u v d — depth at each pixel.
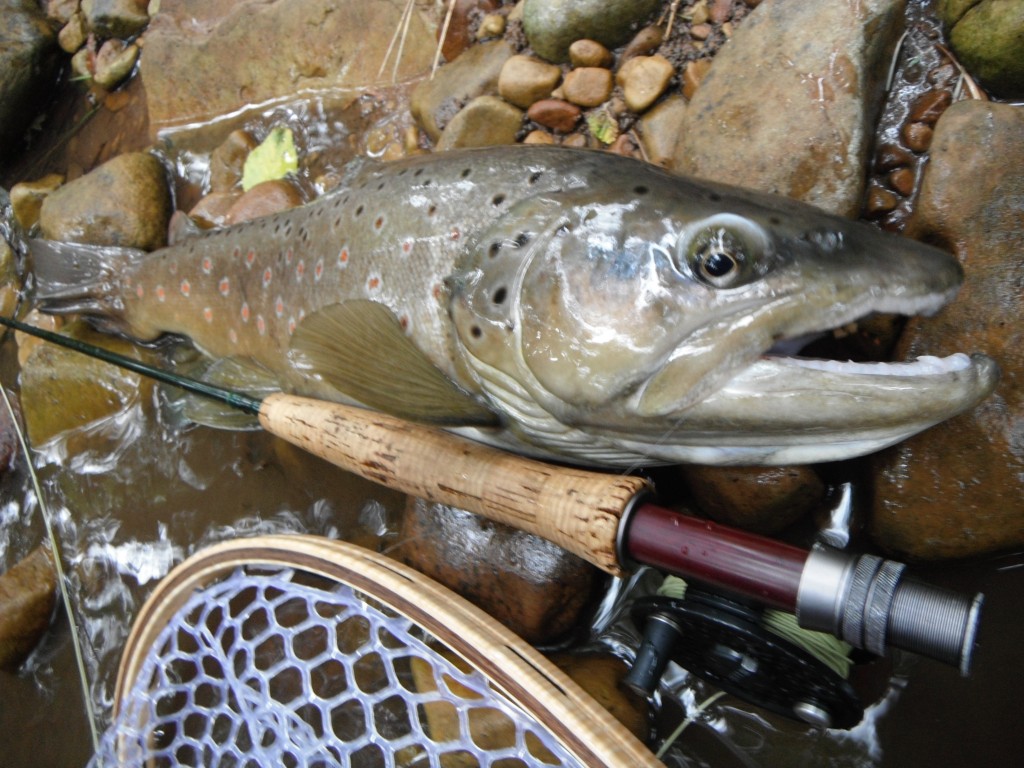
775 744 0.26
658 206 0.24
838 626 0.19
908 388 0.22
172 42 0.53
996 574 0.26
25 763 0.37
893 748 0.25
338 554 0.26
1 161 0.60
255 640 0.27
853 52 0.29
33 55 0.59
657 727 0.27
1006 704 0.24
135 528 0.40
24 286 0.52
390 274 0.30
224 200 0.48
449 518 0.30
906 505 0.26
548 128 0.38
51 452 0.44
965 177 0.27
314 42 0.48
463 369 0.28
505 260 0.26
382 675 0.30
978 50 0.29
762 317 0.22
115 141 0.56
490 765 0.23
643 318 0.23
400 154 0.44
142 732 0.29
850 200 0.29
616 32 0.37
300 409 0.31
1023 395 0.25
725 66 0.32
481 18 0.42
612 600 0.29
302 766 0.25
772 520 0.28
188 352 0.43
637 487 0.22
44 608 0.39
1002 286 0.26
